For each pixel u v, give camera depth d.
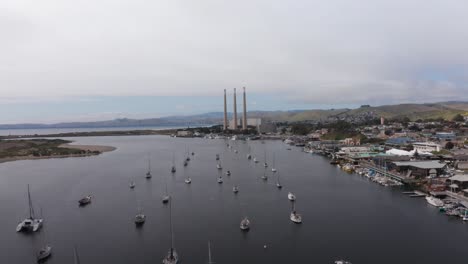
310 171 197.62
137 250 85.62
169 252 82.69
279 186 154.38
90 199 132.75
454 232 93.75
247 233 95.69
